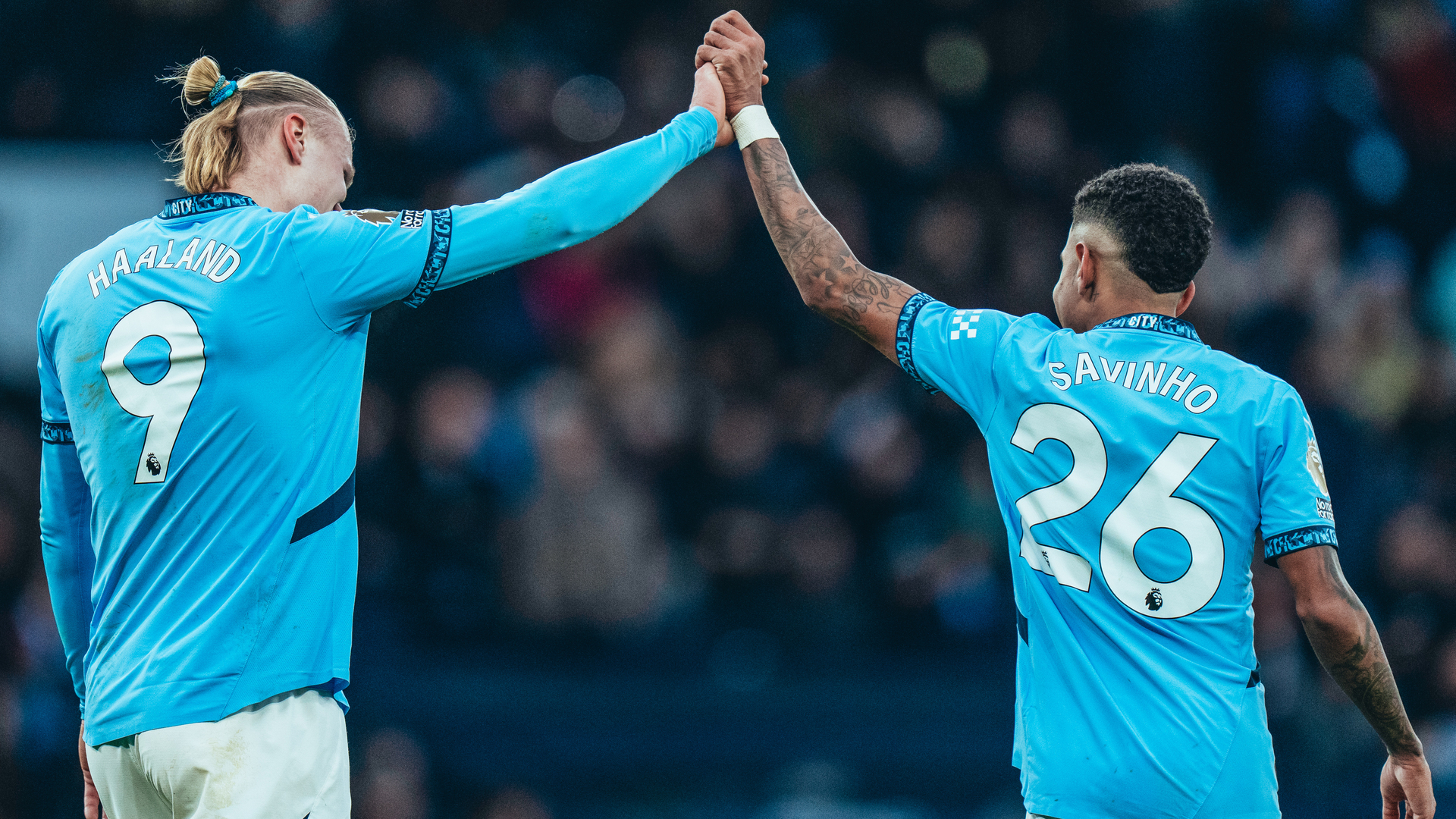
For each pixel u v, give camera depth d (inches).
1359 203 1569.9
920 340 476.7
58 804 996.6
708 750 1059.3
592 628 1085.8
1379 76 1651.1
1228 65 1560.0
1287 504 434.0
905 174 1456.7
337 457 444.8
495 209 450.6
